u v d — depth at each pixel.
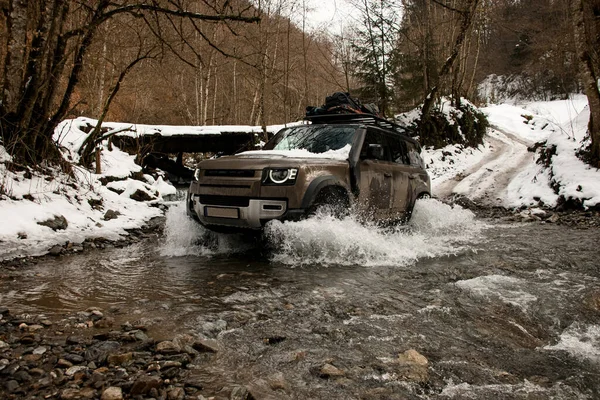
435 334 2.68
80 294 3.55
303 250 4.69
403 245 5.32
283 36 19.92
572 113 35.75
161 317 2.92
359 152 5.48
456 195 12.67
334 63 21.53
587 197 9.34
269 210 4.55
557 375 2.23
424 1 19.23
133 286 3.79
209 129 15.45
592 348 2.56
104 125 13.18
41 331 2.67
